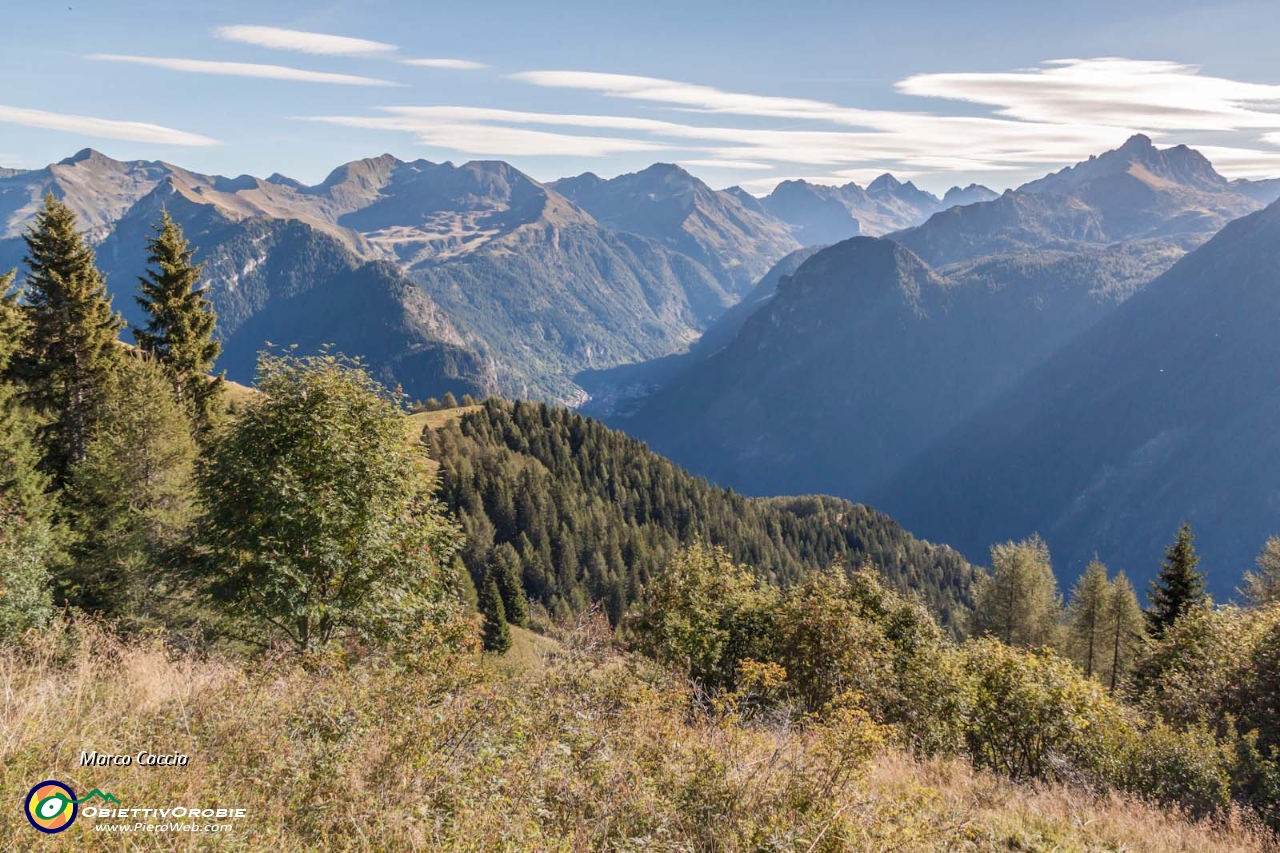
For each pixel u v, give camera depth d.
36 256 38.16
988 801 11.52
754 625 23.42
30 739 6.56
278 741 7.75
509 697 9.52
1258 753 14.46
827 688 18.52
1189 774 13.77
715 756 8.81
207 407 42.91
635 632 24.83
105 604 25.52
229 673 9.80
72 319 38.50
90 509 30.12
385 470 17.58
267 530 16.75
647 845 6.88
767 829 7.24
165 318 42.38
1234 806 12.37
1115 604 66.25
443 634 11.73
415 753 7.51
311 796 6.70
